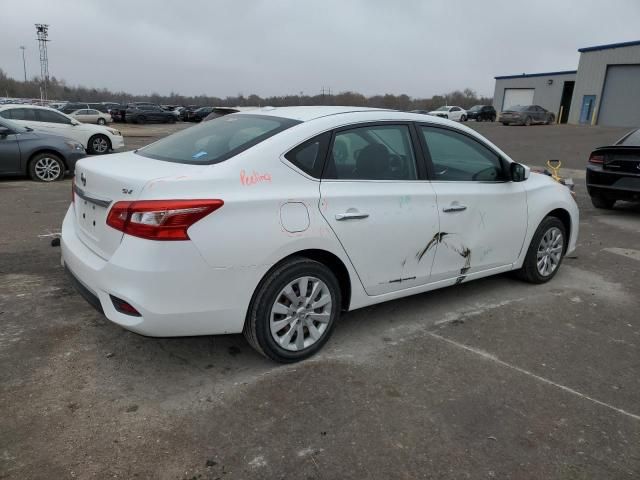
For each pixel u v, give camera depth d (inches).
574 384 131.7
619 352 149.7
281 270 125.7
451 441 107.8
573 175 552.7
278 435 107.3
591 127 1364.4
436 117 163.0
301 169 129.0
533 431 112.2
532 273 197.2
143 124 1611.7
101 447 101.8
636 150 321.7
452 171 163.8
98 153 595.5
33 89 3754.9
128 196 113.8
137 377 126.3
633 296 194.4
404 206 146.6
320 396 121.3
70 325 150.4
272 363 134.9
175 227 110.9
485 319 168.4
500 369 137.3
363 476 97.1
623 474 100.7
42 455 98.9
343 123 139.3
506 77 2025.1
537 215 189.6
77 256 128.7
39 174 401.4
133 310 113.1
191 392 121.1
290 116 142.0
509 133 1173.1
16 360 131.0
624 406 123.1
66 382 122.9
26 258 207.8
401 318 166.4
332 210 131.6
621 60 1381.6
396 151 149.8
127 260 112.0
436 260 159.0
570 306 182.2
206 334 120.8
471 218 165.5
